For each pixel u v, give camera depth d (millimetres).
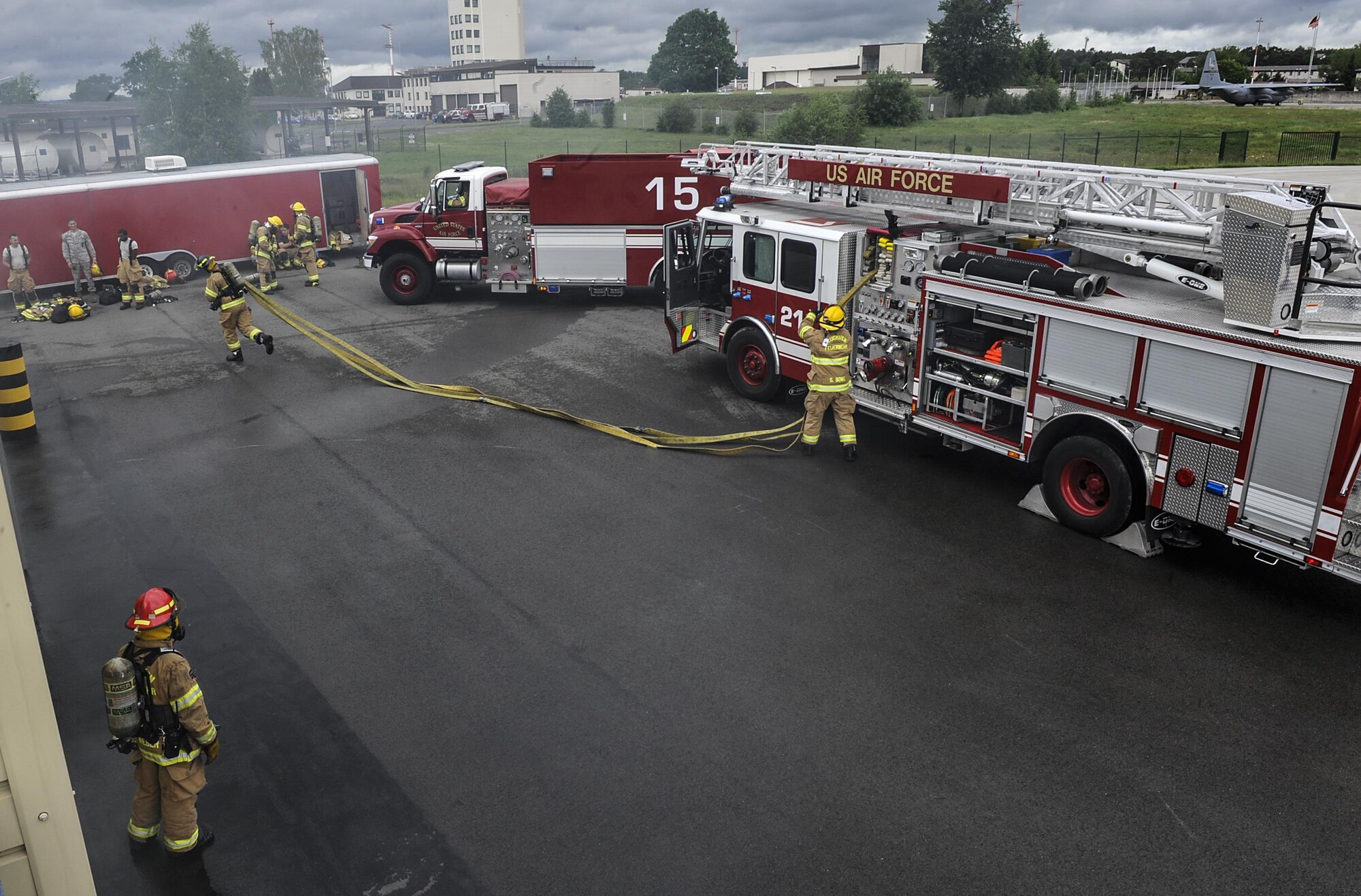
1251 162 37406
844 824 4871
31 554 8023
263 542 8148
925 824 4863
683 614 6918
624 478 9414
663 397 11750
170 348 14625
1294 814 4902
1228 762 5293
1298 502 6305
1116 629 6633
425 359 13633
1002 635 6586
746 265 10883
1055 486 8062
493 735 5625
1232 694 5898
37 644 2885
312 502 8945
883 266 9164
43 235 18062
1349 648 6379
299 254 19141
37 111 37344
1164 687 5977
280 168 21016
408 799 5109
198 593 7320
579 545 8008
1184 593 7109
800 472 9484
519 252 16562
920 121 50500
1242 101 57969
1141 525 7672
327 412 11500
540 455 10031
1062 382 7707
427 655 6453
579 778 5250
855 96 51250
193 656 6480
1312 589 7164
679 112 56656
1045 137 44750
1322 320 6270
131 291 17578
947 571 7484
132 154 43125
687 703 5887
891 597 7113
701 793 5109
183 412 11625
